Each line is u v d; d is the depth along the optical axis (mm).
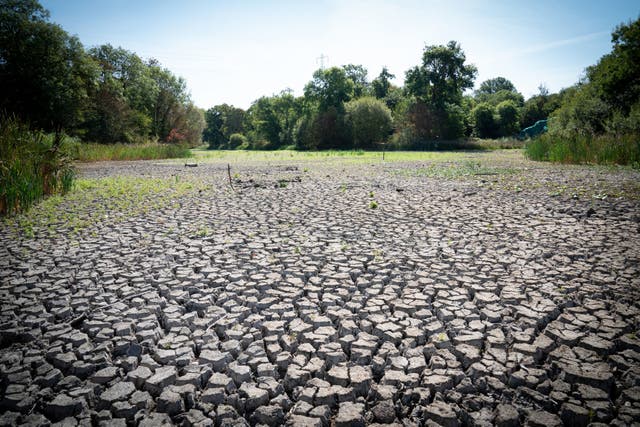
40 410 1938
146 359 2311
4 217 6145
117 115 30000
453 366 2219
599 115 21141
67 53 24641
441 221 5746
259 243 4688
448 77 46250
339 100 50812
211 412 1897
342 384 2098
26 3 24078
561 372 2145
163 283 3465
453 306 2949
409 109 47031
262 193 8672
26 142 7969
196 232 5223
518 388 2012
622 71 20641
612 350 2334
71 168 9578
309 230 5340
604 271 3582
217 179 11547
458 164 16625
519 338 2486
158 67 42375
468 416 1853
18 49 22984
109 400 1973
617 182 9055
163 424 1822
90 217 6176
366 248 4480
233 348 2422
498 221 5707
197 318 2828
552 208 6418
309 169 15227
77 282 3504
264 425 1842
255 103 71750
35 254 4301
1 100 22250
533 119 59719
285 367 2273
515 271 3656
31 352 2389
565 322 2689
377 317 2779
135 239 4902
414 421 1851
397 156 25891
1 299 3154
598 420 1821
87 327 2701
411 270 3762
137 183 10438
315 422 1819
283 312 2916
